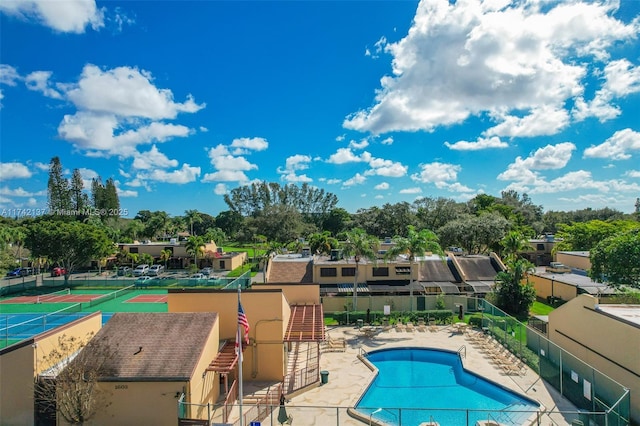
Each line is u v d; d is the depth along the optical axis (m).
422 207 114.12
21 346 20.11
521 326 33.59
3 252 61.62
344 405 24.45
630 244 38.81
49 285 66.19
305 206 177.88
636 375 22.27
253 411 23.28
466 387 28.78
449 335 40.44
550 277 55.56
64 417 19.03
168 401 20.09
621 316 24.61
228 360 24.11
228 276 78.69
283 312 28.98
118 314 24.41
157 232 136.88
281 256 66.31
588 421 21.23
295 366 31.66
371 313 45.78
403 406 25.52
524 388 27.03
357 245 46.75
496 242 79.25
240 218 172.88
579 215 139.75
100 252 68.88
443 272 58.47
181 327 23.59
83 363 19.91
